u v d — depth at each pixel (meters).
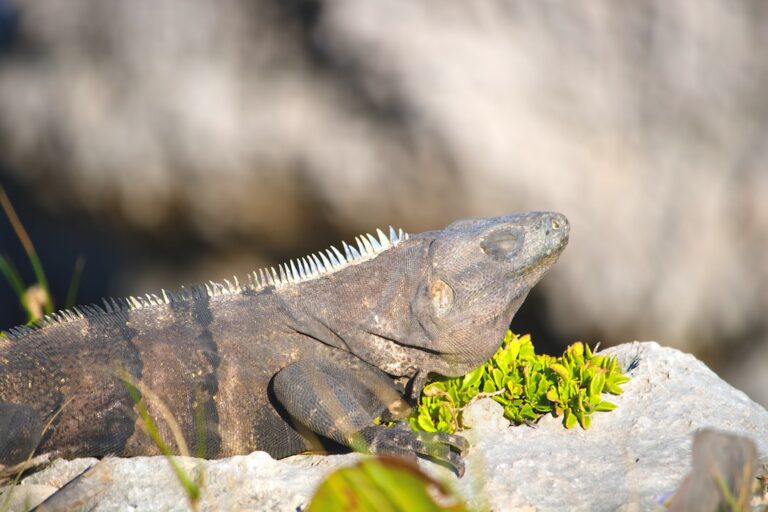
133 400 5.60
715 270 12.33
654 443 5.68
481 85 12.52
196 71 13.88
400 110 12.74
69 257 14.97
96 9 14.50
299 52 13.55
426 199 12.66
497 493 5.05
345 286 6.02
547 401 5.98
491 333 5.97
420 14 12.97
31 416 5.27
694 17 12.75
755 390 12.29
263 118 13.49
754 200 12.37
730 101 12.63
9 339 5.69
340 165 13.02
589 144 12.39
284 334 5.90
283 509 4.87
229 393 5.77
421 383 5.98
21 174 14.61
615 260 12.16
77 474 5.32
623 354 7.05
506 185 12.29
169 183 13.84
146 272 14.56
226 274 14.22
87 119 14.19
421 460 5.42
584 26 12.71
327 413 5.48
